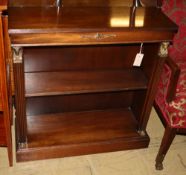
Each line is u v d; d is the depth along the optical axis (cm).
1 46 129
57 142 179
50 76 175
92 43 144
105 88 170
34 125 191
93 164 180
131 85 175
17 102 154
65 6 160
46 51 173
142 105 188
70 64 184
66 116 203
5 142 169
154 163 186
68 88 166
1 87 141
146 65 182
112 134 190
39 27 133
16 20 137
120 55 188
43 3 156
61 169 175
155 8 172
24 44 134
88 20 147
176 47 190
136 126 199
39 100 194
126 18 155
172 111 161
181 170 184
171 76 159
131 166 182
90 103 207
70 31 135
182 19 182
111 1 166
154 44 164
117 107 216
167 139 171
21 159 175
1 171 169
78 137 185
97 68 191
